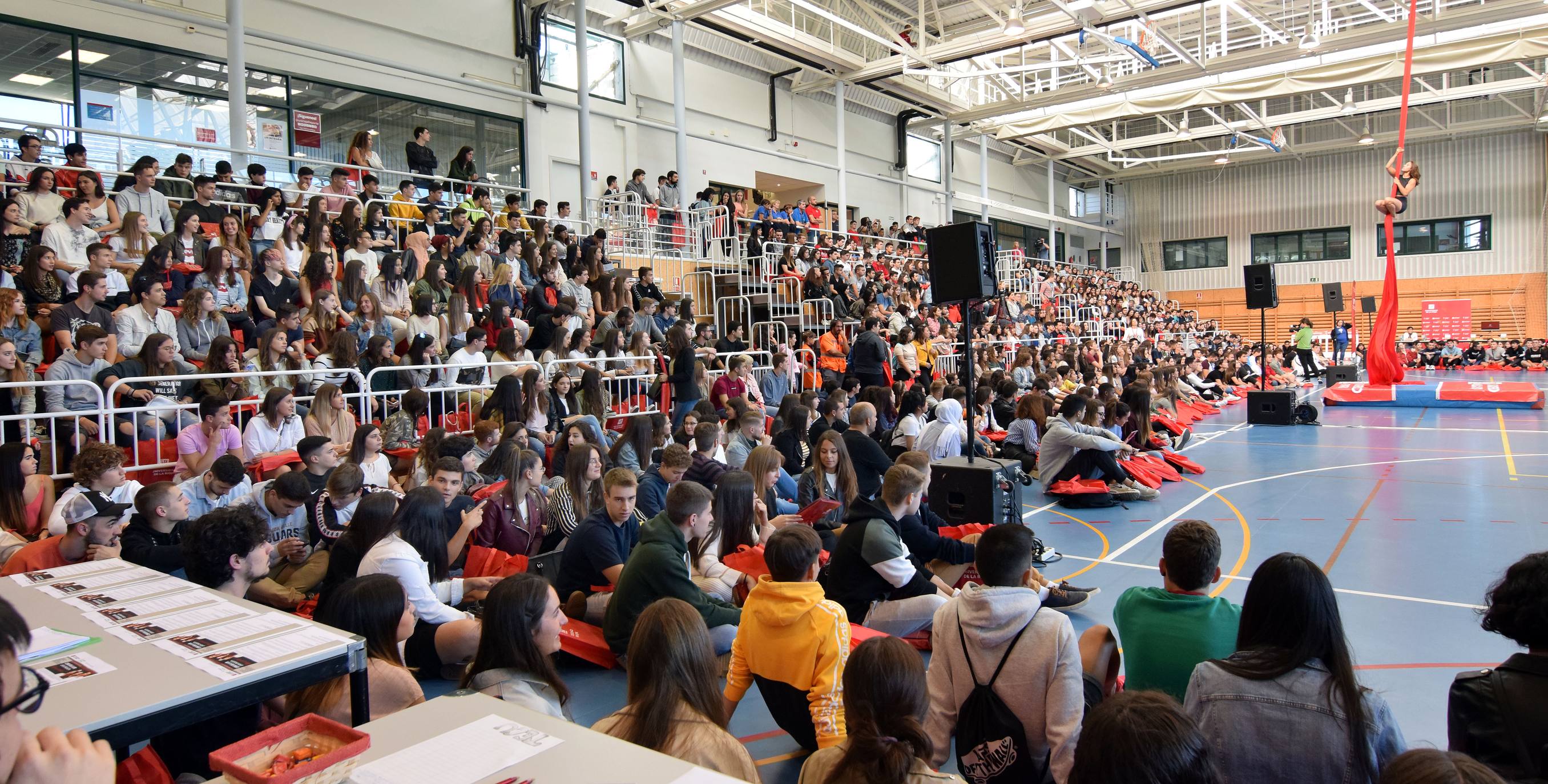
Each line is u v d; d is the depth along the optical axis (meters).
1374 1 19.39
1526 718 1.95
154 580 2.59
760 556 4.44
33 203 7.37
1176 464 10.36
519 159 15.38
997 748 2.59
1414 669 4.19
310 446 5.06
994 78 22.16
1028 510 8.59
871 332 11.59
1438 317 29.12
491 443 6.09
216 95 11.62
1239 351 23.55
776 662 3.02
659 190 16.42
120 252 7.38
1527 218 27.66
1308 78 18.94
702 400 8.74
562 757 1.47
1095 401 8.98
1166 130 31.14
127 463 5.42
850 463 6.20
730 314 15.19
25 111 10.02
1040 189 31.73
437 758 1.46
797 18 18.47
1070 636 2.60
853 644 3.62
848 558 4.22
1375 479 9.41
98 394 5.52
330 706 2.54
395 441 6.45
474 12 14.55
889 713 1.92
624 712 2.31
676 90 16.52
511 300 9.43
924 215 25.36
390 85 13.41
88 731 1.56
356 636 2.08
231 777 1.33
